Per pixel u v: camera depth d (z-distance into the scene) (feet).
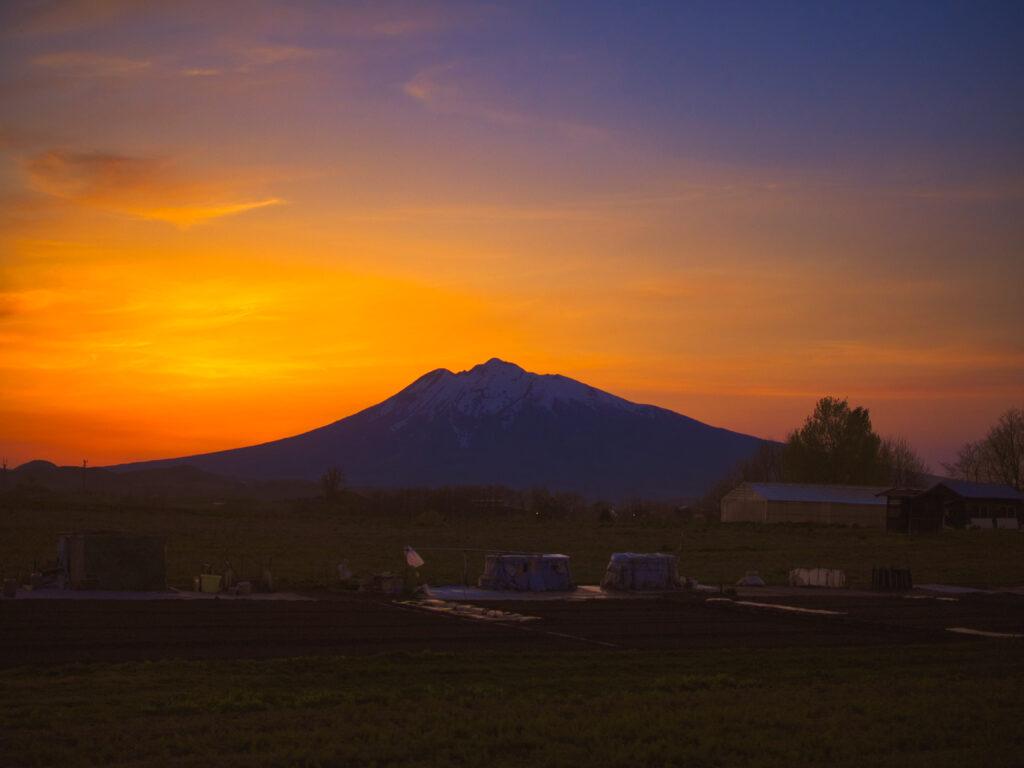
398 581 118.42
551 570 128.77
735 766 45.60
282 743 46.85
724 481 495.82
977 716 55.36
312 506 404.98
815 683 65.31
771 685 64.44
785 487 338.34
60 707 52.44
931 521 311.47
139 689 57.82
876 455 399.44
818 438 394.32
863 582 152.25
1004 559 209.46
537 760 45.37
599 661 71.31
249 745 46.42
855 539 267.39
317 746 46.44
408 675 64.23
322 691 58.70
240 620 88.89
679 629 91.71
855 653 78.43
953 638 90.22
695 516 372.99
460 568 156.66
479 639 81.56
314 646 75.51
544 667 68.54
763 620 100.68
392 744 47.16
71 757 43.50
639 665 70.38
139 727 48.91
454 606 105.60
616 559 132.98
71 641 74.69
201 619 88.84
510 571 127.34
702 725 52.34
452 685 61.36
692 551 215.10
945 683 65.51
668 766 44.98
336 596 113.50
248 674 63.00
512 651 75.31
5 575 123.95
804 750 48.03
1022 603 125.90
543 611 104.06
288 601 106.63
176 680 60.54
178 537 219.20
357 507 395.96
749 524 319.88
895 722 53.83
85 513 311.68
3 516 279.08
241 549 187.93
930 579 160.86
